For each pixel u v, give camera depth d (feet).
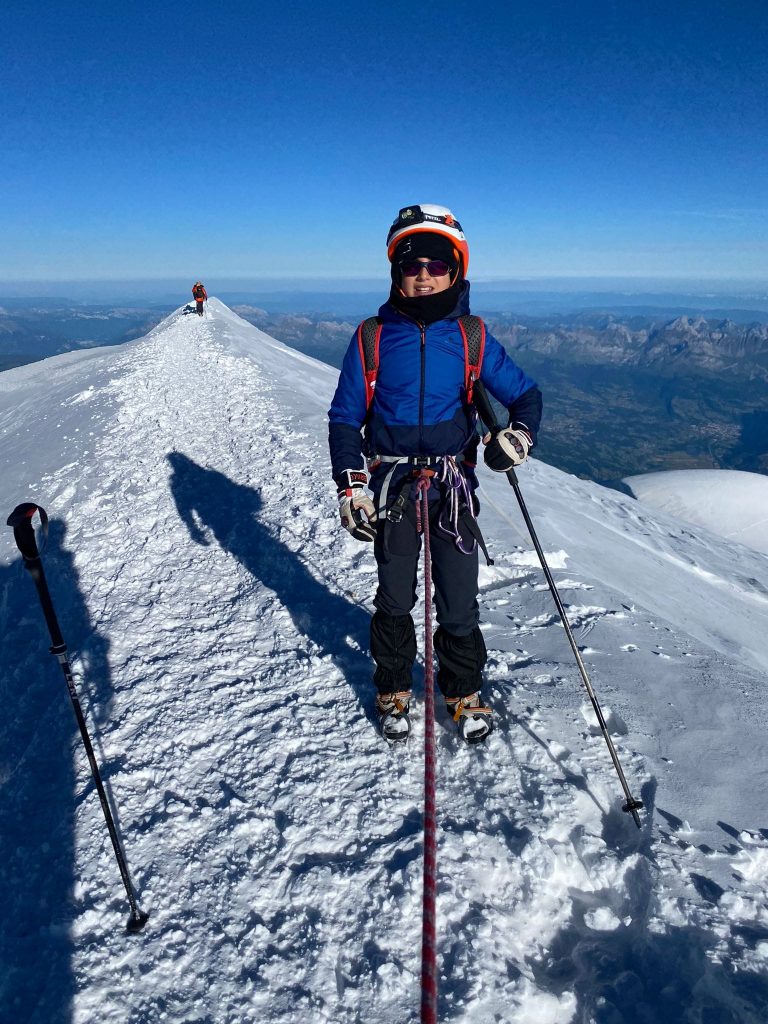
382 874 8.48
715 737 10.32
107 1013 7.31
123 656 15.81
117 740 12.37
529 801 9.29
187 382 57.26
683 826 8.52
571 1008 6.88
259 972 7.55
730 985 6.62
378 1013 6.95
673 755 9.95
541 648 13.38
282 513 24.00
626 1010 6.68
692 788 9.23
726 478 150.00
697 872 7.88
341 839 9.23
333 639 14.61
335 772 10.49
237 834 9.59
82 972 7.80
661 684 11.87
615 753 9.30
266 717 12.21
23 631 19.04
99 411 47.96
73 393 62.13
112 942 8.15
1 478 37.29
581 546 25.70
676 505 142.41
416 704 11.75
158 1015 7.24
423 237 9.25
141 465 33.47
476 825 9.07
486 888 8.20
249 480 29.14
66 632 18.03
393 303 9.84
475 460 10.21
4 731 14.07
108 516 27.14
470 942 7.41
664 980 6.93
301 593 17.34
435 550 9.94
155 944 8.06
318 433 36.73
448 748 10.69
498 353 9.92
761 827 8.50
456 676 10.37
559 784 9.42
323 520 22.40
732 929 7.20
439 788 9.93
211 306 153.69
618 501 53.26
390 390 9.68
